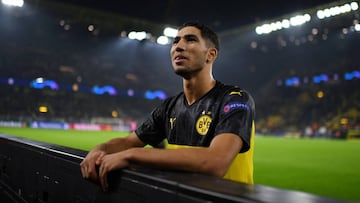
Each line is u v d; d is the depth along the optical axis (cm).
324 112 3341
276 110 3672
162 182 124
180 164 143
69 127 2983
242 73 3791
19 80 3278
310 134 2983
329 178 605
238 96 177
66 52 3691
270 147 1526
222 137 162
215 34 202
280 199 92
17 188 304
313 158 1012
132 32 2991
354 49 3341
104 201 164
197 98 197
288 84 3781
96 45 3725
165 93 4062
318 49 3400
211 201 103
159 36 3048
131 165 151
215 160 148
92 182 167
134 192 141
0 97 3119
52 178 226
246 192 101
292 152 1241
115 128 3288
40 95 3325
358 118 3042
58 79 3484
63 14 2778
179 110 204
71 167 195
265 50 3431
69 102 3441
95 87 3659
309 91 3606
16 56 3397
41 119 2970
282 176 633
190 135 194
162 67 4125
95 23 2911
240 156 178
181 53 191
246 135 167
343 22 2598
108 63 3931
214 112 184
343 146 1627
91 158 166
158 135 227
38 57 3519
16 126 2672
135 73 4038
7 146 340
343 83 3419
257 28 2653
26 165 281
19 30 3244
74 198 193
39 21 3028
